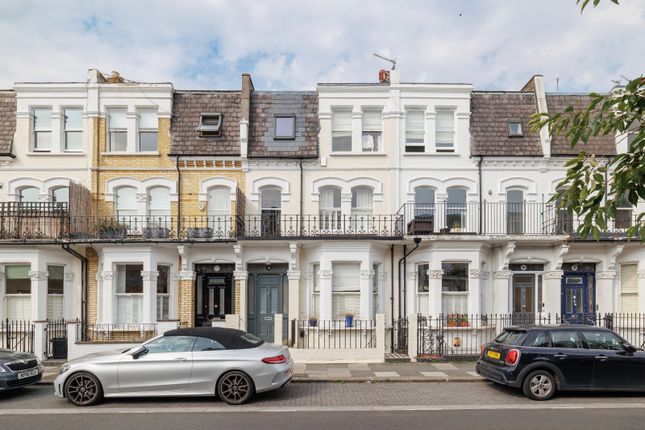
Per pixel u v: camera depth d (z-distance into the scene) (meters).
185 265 16.41
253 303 16.86
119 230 15.92
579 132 5.36
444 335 15.87
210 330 10.41
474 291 16.02
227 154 16.83
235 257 16.42
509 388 11.35
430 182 17.14
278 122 17.56
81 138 17.27
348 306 16.08
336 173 17.16
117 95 17.19
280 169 17.12
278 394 10.77
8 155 16.62
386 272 16.88
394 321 16.16
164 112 17.25
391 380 11.96
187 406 9.74
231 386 9.83
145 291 15.79
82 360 10.08
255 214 16.91
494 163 17.11
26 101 17.03
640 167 4.68
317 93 18.14
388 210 17.09
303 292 16.48
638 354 10.39
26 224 15.48
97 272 16.41
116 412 9.30
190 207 16.92
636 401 10.12
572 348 10.39
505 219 16.91
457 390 11.13
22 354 11.20
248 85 17.58
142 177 16.98
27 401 10.31
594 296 16.86
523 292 16.86
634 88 5.01
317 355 14.11
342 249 15.88
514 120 17.56
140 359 9.88
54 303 16.19
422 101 17.36
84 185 16.77
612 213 4.83
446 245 16.05
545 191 17.00
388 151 17.20
